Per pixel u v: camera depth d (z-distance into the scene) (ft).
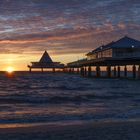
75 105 96.12
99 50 349.41
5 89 181.98
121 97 124.88
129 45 297.94
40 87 201.57
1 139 48.37
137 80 268.00
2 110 82.84
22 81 308.40
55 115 71.87
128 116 70.13
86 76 403.34
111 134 52.01
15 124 61.21
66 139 48.93
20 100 112.88
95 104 98.37
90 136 50.75
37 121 64.39
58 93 148.87
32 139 48.73
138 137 50.01
